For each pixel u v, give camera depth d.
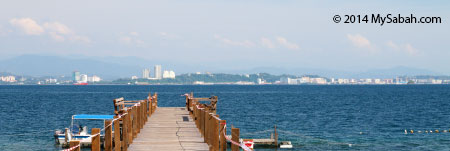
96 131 15.86
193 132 29.12
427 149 42.84
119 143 20.47
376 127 60.59
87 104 109.44
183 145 23.73
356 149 42.62
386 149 42.72
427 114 81.31
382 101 126.62
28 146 42.50
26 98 144.12
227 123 64.38
